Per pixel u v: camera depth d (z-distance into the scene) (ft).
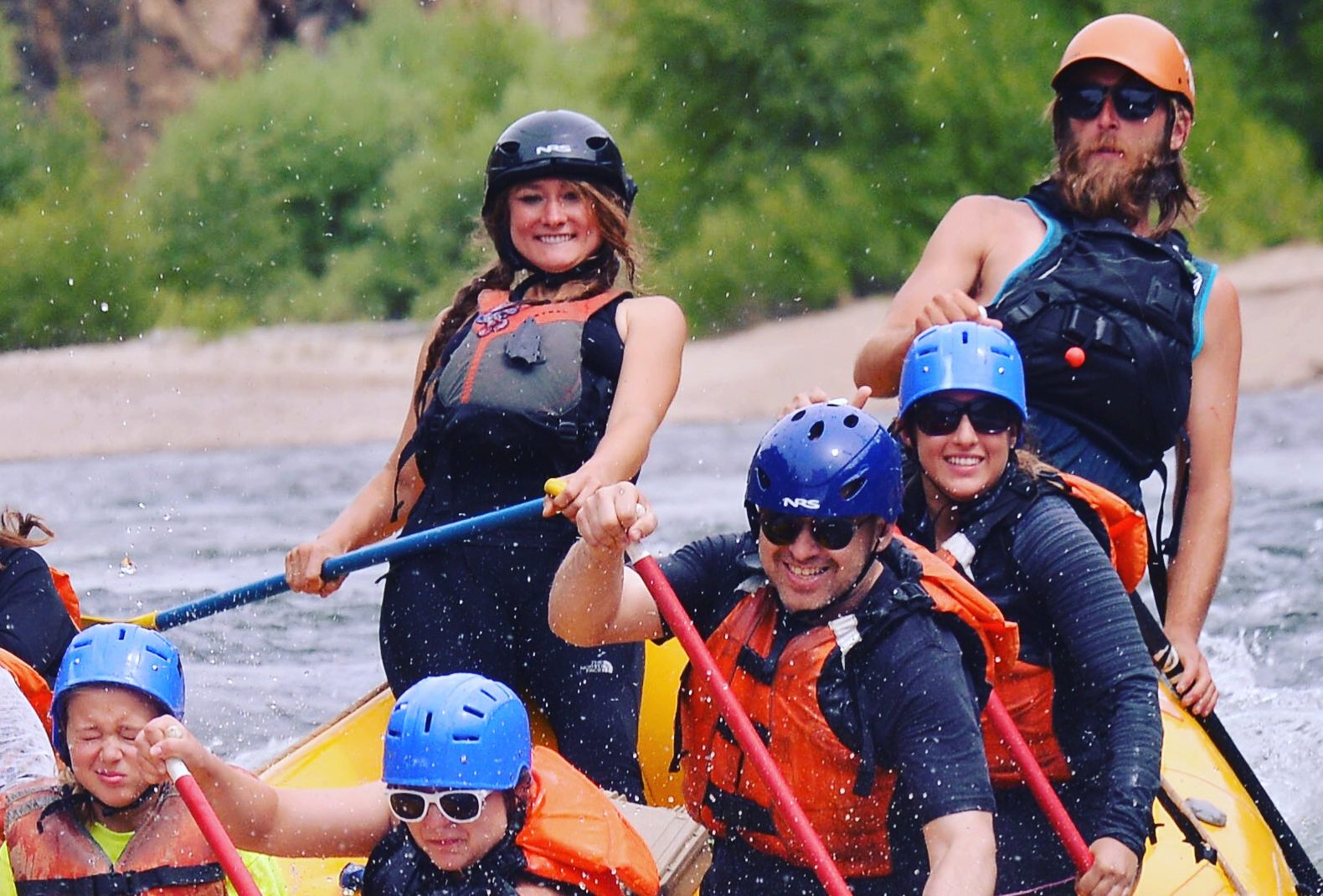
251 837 37.99
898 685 36.19
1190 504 53.16
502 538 49.49
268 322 351.67
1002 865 41.86
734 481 160.97
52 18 416.46
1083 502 42.60
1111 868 38.78
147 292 344.28
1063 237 51.80
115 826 40.19
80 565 112.98
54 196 357.00
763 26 340.18
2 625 48.24
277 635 86.02
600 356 49.67
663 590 37.60
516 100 374.63
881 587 37.40
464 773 35.76
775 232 325.83
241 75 428.97
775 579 37.60
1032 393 50.52
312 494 163.63
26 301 330.34
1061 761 42.68
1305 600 95.14
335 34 442.91
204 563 113.50
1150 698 40.01
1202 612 52.65
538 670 49.83
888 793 37.47
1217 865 46.29
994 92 326.85
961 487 42.11
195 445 241.14
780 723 37.17
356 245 375.04
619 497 37.40
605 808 38.65
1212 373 52.39
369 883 37.93
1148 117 51.19
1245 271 310.65
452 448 50.16
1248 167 328.08
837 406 38.55
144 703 39.37
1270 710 72.74
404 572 50.55
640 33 354.13
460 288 52.85
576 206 50.42
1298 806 61.67
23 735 44.32
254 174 376.68
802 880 38.91
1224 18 350.02
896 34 337.72
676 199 343.46
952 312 45.78
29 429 252.62
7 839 40.57
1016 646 38.24
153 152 400.06
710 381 289.53
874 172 334.24
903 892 38.65
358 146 381.60
